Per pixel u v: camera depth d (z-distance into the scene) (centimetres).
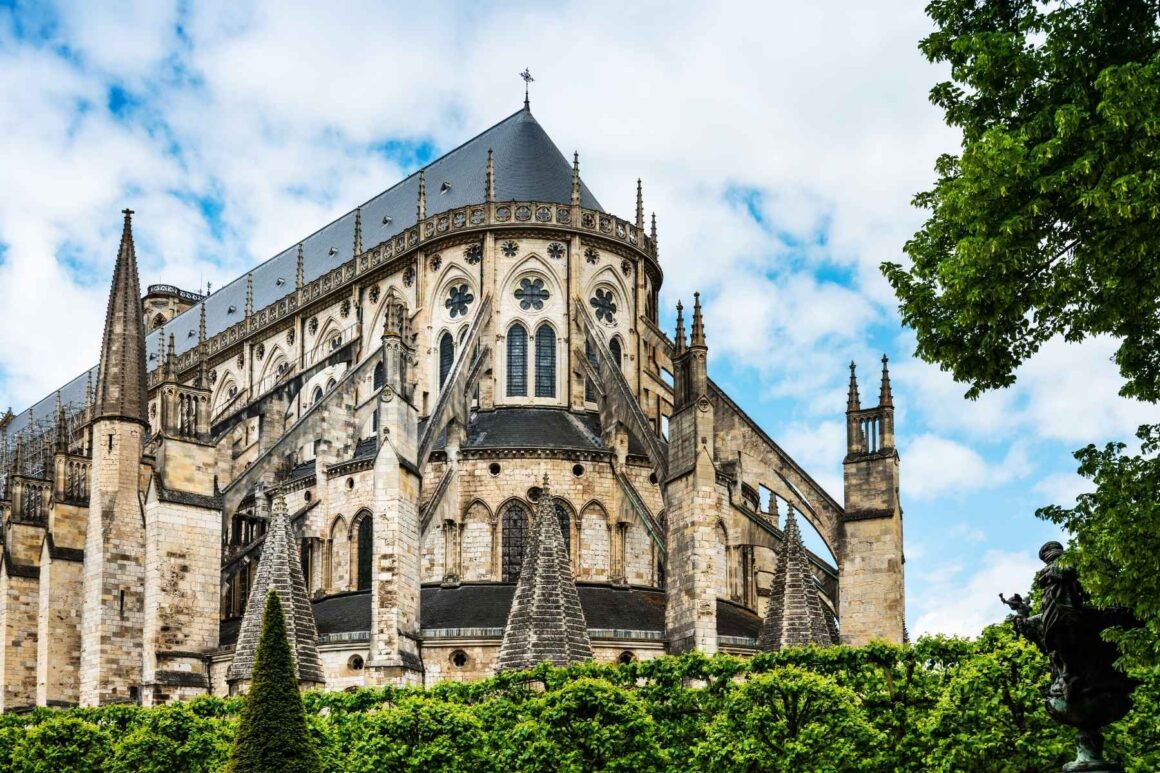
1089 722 3756
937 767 5862
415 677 8300
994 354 4166
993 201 3853
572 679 7206
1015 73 3978
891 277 4334
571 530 9662
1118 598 3756
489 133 12306
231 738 7175
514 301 10681
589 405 10550
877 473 9031
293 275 13462
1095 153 3697
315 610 9425
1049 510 4184
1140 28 3884
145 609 9156
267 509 10269
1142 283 3762
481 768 6662
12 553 10875
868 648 6844
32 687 10731
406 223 12012
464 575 9581
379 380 10900
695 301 8931
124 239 10156
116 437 9625
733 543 9756
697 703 7038
